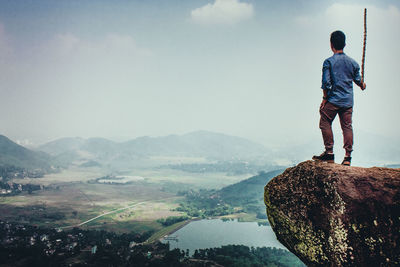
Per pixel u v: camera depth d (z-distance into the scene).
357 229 4.02
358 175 4.33
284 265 116.62
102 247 141.00
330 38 5.91
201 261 115.56
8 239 160.75
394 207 3.79
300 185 5.06
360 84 5.67
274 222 5.50
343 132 5.48
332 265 4.27
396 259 3.63
